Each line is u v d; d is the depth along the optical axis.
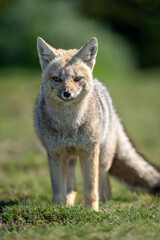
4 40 41.84
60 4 43.78
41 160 16.05
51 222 7.69
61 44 39.16
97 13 45.22
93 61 9.39
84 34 40.00
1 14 43.44
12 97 30.20
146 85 33.81
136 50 43.97
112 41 41.59
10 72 39.16
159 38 43.94
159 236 6.55
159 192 11.59
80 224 7.38
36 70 39.91
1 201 9.62
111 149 10.73
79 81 8.97
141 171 11.66
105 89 11.21
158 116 25.75
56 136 8.98
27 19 42.06
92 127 8.98
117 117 11.38
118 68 39.91
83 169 9.20
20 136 21.02
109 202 9.98
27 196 10.95
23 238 6.73
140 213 7.83
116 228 7.00
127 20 44.50
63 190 9.35
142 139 21.09
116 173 11.89
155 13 44.47
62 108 8.80
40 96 9.55
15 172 14.43
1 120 25.42
